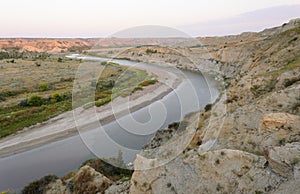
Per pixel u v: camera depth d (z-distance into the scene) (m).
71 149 17.27
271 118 9.51
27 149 18.16
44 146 18.33
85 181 10.91
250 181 7.02
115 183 10.41
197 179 7.26
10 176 14.98
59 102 29.38
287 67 18.23
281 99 11.79
